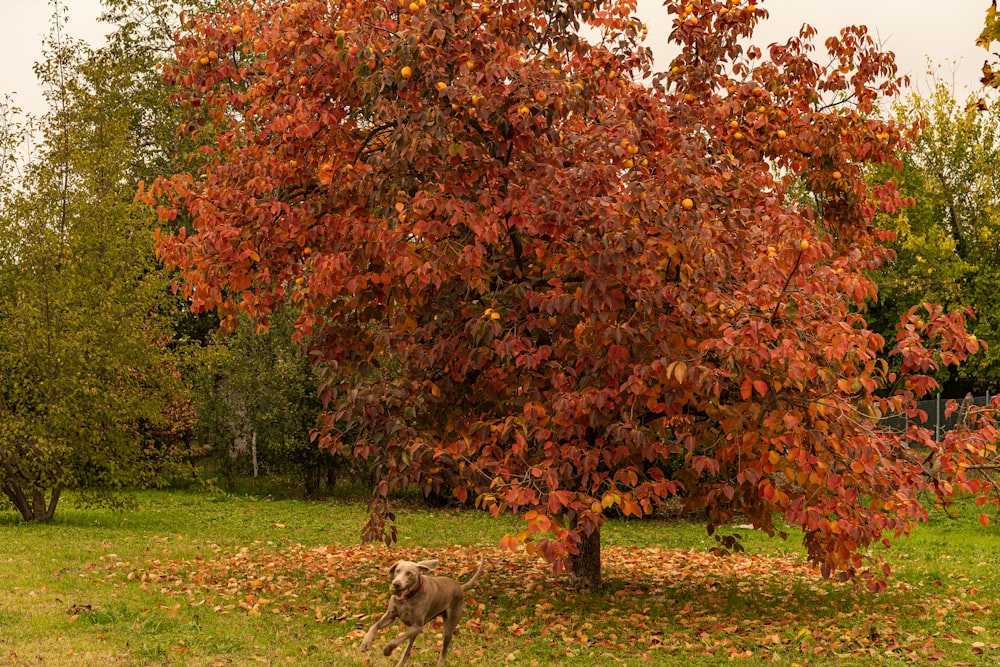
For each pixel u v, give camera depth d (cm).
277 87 1075
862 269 1048
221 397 2695
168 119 3111
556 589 1241
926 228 3127
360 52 909
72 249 1870
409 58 894
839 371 888
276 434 2573
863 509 884
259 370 2600
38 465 1806
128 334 1878
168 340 2048
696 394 930
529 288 936
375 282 986
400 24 1022
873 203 1214
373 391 1012
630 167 1004
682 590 1262
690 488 1037
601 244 885
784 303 848
